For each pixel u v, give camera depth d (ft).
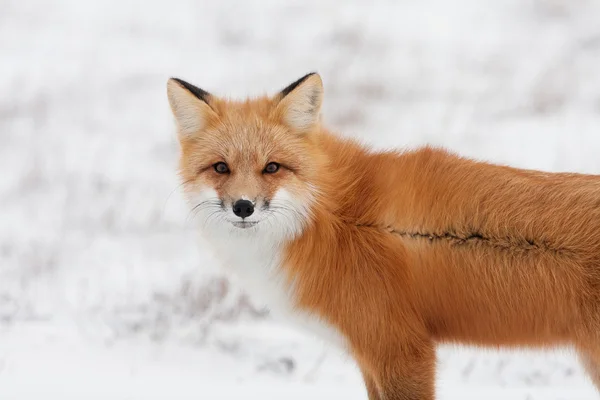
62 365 35.29
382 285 26.91
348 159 28.60
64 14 108.99
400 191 27.40
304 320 28.04
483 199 26.78
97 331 40.04
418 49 92.94
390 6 110.83
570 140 68.44
